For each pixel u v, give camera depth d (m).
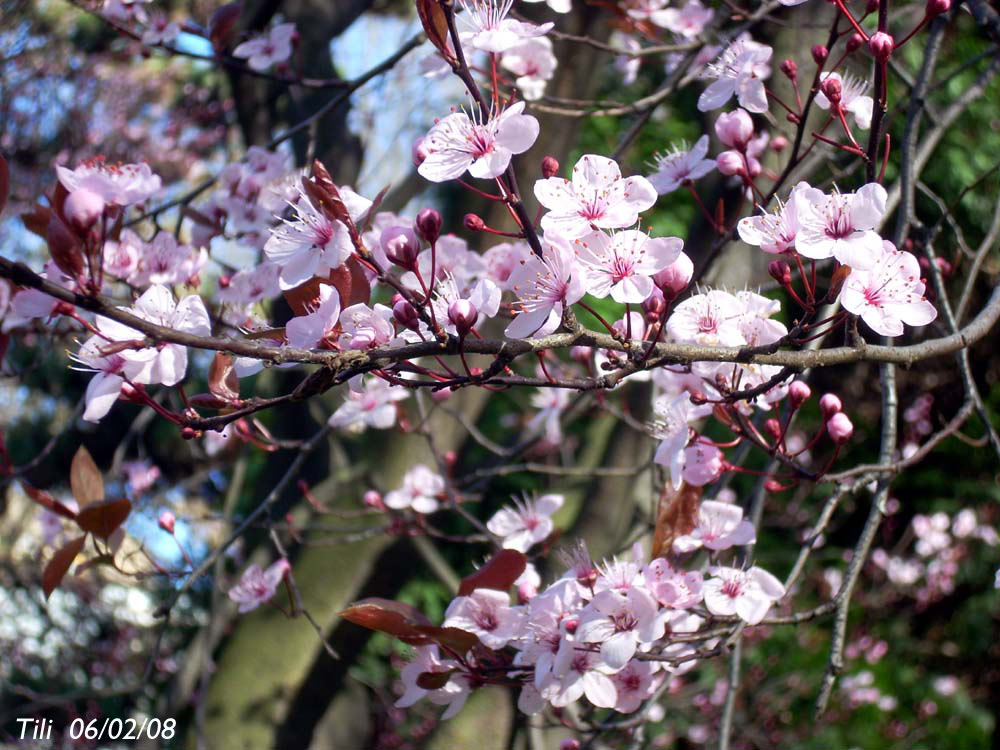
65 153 6.54
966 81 5.66
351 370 1.20
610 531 3.58
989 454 6.74
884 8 1.37
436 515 3.59
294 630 3.41
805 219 1.39
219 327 2.44
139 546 2.55
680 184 1.77
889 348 1.47
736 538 1.74
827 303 1.37
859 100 1.83
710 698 5.94
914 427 5.00
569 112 2.72
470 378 1.27
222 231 2.66
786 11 3.00
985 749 6.22
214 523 6.09
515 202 1.36
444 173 1.39
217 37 2.97
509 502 6.44
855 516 7.24
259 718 3.36
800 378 1.87
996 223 2.50
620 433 3.59
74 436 7.32
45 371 7.04
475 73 2.72
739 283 2.98
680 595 1.59
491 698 3.45
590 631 1.49
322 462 3.81
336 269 1.38
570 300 1.32
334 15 4.24
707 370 1.75
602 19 3.43
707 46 2.85
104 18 2.93
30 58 6.45
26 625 6.83
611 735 2.61
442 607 6.47
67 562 1.63
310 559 3.47
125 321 1.08
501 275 2.00
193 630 6.51
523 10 3.37
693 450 1.73
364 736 4.19
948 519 6.66
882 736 6.09
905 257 1.39
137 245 2.35
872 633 6.63
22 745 5.68
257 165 2.74
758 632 6.06
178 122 7.31
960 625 6.79
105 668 6.47
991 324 1.58
